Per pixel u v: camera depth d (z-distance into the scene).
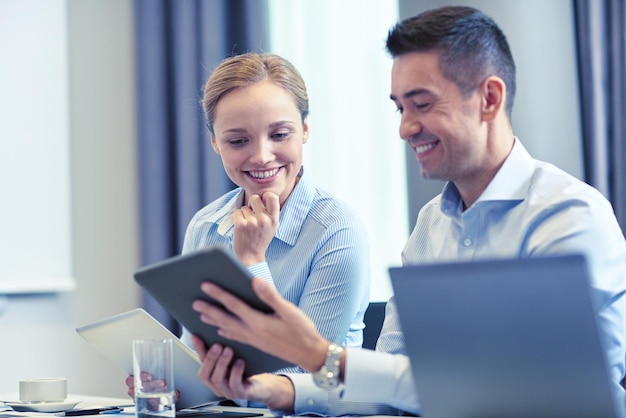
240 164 2.79
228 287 1.83
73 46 4.82
